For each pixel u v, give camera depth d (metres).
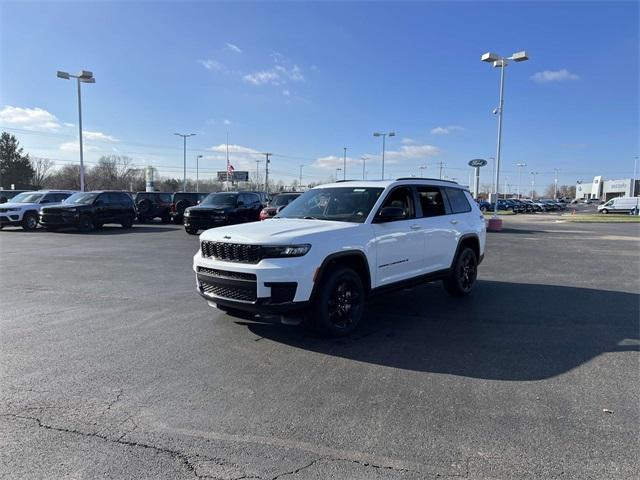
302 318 5.27
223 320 6.28
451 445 3.19
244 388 4.12
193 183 115.31
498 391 4.07
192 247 14.91
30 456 3.04
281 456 3.05
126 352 5.02
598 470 2.90
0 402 3.82
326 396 3.96
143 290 8.26
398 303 7.46
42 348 5.13
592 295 8.12
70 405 3.77
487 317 6.58
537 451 3.11
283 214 6.79
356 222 5.94
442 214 7.41
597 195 119.31
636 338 5.61
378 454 3.08
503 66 23.92
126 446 3.17
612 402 3.86
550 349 5.20
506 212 61.47
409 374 4.46
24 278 9.40
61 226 20.75
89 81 31.73
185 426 3.44
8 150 85.25
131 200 23.22
